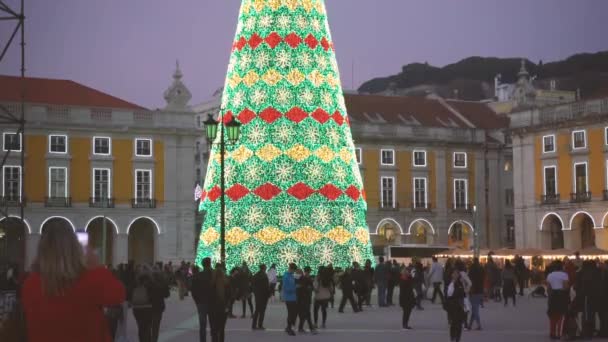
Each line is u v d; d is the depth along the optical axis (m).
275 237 35.41
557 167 57.91
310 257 35.44
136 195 57.03
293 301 19.58
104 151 56.47
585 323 17.95
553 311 17.67
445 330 20.55
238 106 36.56
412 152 68.69
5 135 54.19
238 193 35.81
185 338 19.28
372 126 67.62
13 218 52.31
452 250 53.97
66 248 4.81
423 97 75.00
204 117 86.81
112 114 56.66
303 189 35.69
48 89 58.19
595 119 55.19
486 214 70.88
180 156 58.16
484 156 71.38
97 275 4.86
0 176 53.69
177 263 57.34
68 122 55.31
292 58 36.38
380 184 67.25
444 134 69.94
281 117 36.06
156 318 15.80
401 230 67.31
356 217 36.75
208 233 36.38
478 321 20.33
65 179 55.16
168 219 57.44
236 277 24.91
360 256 36.62
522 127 59.91
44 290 4.76
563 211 57.03
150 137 57.50
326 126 36.38
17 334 4.87
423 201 68.69
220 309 15.99
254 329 20.95
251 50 36.66
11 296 15.19
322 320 22.81
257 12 36.84
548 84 116.50
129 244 59.94
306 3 36.94
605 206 54.31
